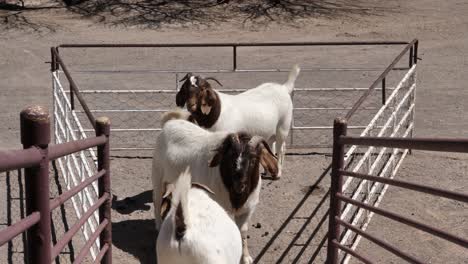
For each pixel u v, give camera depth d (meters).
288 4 27.58
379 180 4.89
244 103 8.43
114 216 8.09
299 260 7.14
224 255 4.53
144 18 25.47
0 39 22.12
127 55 19.48
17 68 18.00
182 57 19.25
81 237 7.32
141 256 7.16
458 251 7.22
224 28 24.30
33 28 23.81
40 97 14.74
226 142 6.18
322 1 28.42
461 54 19.97
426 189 4.25
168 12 26.34
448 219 7.95
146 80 16.09
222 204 6.34
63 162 9.05
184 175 4.56
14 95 14.95
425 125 12.35
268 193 8.70
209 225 4.55
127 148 10.36
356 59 18.84
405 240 7.46
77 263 4.47
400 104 9.60
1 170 2.96
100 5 27.20
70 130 8.33
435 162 9.77
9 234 3.12
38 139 3.48
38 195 3.53
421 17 25.88
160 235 4.63
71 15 26.03
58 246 3.97
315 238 7.58
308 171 9.48
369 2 28.81
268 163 6.24
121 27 24.33
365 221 7.74
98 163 5.52
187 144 6.60
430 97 14.71
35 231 3.56
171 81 15.96
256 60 18.86
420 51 20.52
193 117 7.59
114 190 8.85
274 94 8.86
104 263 5.65
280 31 23.91
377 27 24.34
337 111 12.85
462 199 3.96
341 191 6.00
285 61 18.67
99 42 21.97
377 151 10.04
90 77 16.44
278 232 7.68
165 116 7.25
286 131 9.09
